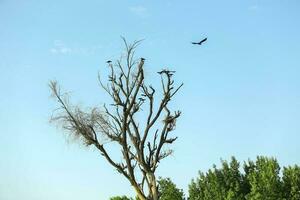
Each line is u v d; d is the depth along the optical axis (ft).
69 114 95.86
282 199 136.87
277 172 140.67
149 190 97.14
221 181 150.00
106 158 96.48
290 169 142.20
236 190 146.92
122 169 96.99
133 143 97.14
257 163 152.76
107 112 97.81
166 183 149.48
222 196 146.51
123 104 97.50
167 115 98.22
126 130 97.55
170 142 98.12
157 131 98.17
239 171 152.46
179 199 147.02
